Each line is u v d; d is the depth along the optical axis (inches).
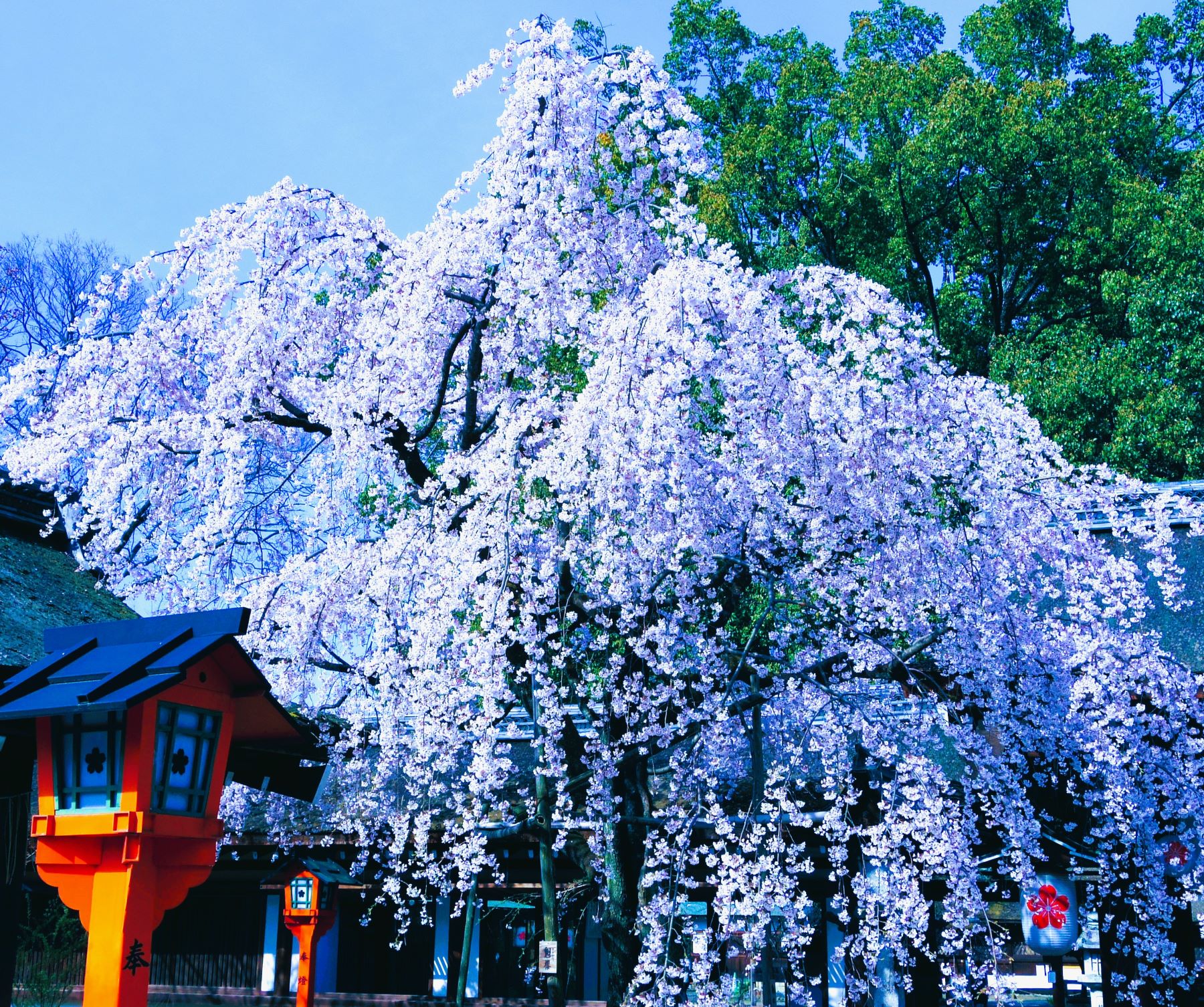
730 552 348.2
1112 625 416.8
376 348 362.3
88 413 350.6
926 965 428.8
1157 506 389.4
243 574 394.6
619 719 339.3
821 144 979.3
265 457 396.8
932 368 330.6
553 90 346.6
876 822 407.8
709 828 423.5
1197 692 398.6
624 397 298.0
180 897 139.8
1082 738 367.2
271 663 349.7
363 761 366.3
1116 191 892.0
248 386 353.1
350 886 496.4
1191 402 724.0
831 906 411.2
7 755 201.6
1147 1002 388.5
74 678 141.1
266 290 373.1
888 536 345.4
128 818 133.9
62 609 240.8
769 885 335.3
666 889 343.9
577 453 299.7
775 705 381.7
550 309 347.6
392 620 346.0
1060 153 877.2
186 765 142.4
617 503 301.7
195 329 364.5
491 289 369.1
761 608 465.4
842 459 322.0
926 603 371.2
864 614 363.3
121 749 137.3
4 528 274.8
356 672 349.1
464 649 328.8
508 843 447.8
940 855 350.0
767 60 1032.8
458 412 409.7
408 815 367.9
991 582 356.5
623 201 369.1
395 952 514.0
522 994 490.0
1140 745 366.0
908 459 328.8
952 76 918.4
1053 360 801.6
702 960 320.2
